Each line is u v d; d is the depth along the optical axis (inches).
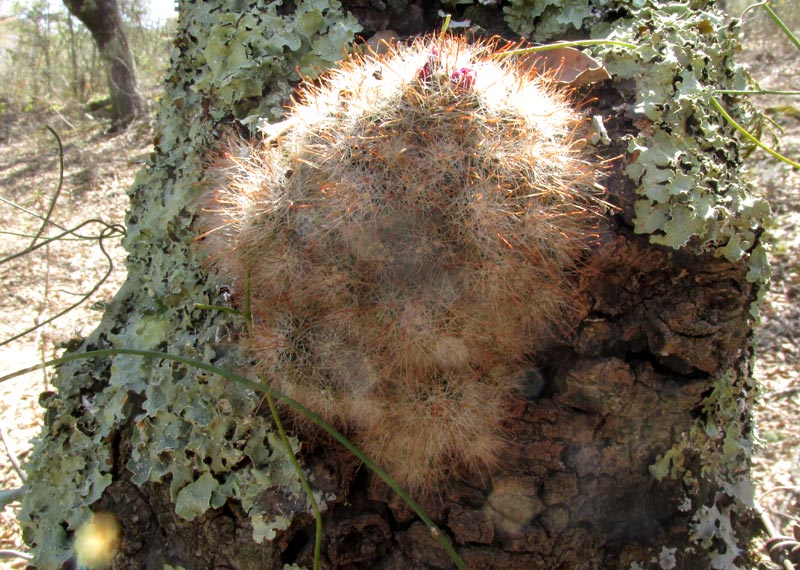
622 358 10.5
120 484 11.2
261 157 9.7
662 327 10.4
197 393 11.0
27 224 47.4
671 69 10.8
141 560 11.1
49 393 12.2
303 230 9.0
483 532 10.6
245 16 12.0
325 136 9.1
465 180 8.5
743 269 10.5
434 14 12.7
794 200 30.7
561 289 9.5
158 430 11.1
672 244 9.9
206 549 10.8
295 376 9.4
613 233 10.0
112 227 14.1
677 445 11.0
